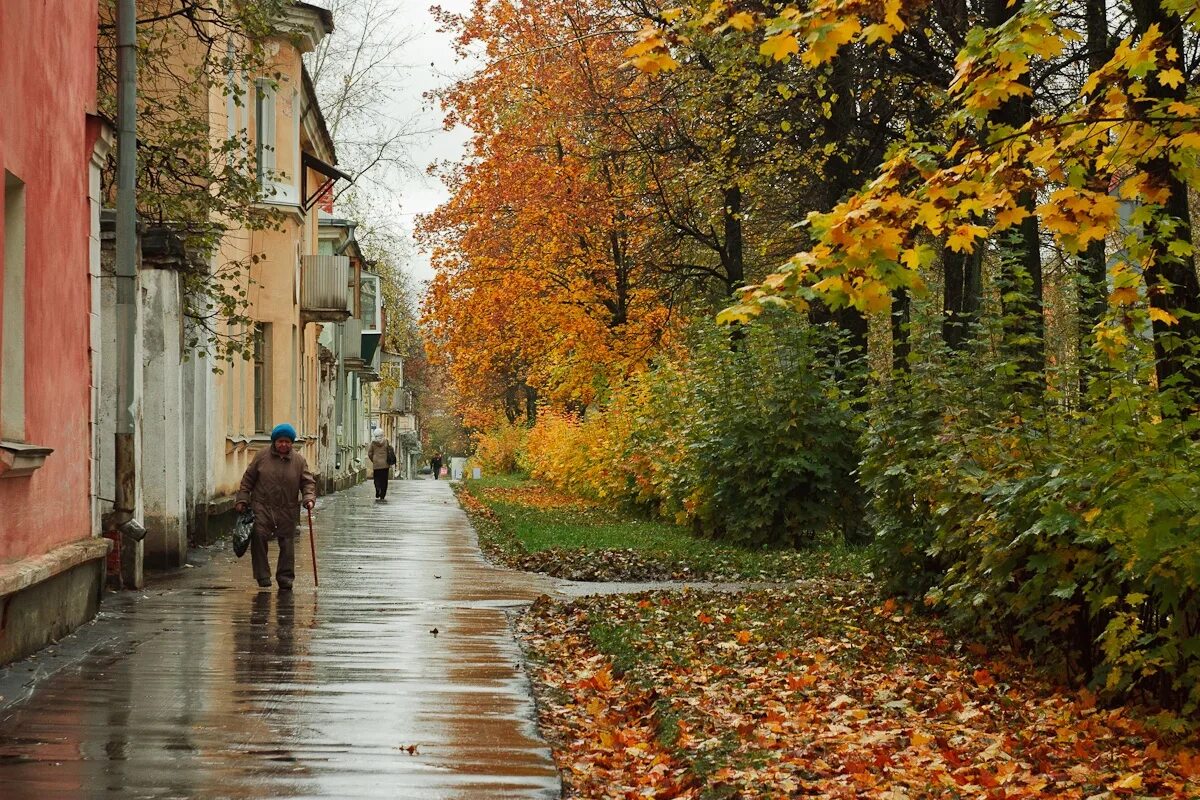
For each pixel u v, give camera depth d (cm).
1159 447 858
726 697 950
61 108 1210
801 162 2391
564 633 1337
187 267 1923
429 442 14938
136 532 1598
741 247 3097
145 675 1021
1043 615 994
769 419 2211
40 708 886
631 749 821
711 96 2392
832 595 1530
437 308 4109
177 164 2041
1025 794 669
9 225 1081
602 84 3169
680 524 2650
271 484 1656
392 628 1323
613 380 3769
